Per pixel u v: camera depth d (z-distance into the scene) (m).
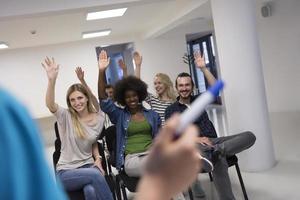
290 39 6.29
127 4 3.83
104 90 3.22
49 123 8.44
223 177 2.88
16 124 0.32
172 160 0.39
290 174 3.67
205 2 4.60
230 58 3.84
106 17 5.32
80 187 2.67
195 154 0.40
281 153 4.39
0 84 0.35
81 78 3.91
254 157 3.90
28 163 0.32
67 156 2.90
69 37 7.58
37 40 7.25
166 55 8.88
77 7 3.60
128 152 2.94
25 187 0.31
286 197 3.15
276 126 5.75
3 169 0.30
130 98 3.01
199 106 0.41
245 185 3.56
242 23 3.75
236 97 3.87
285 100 6.68
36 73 8.39
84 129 2.93
